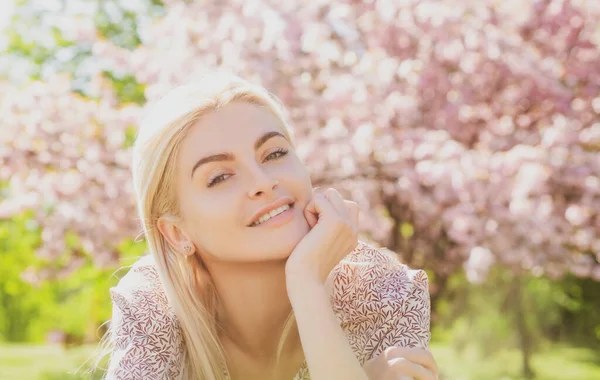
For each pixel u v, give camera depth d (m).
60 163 7.71
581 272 7.01
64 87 8.26
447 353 15.52
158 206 1.59
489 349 14.02
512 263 6.66
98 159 7.64
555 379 13.51
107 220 7.68
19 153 7.70
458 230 6.37
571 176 6.43
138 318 1.60
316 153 6.52
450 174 6.15
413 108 6.61
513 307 13.46
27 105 7.85
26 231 15.74
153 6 14.23
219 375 1.63
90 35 9.21
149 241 1.61
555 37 7.41
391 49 7.23
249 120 1.53
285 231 1.53
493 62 6.82
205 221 1.52
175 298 1.60
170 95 1.57
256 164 1.51
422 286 1.70
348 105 6.61
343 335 1.46
